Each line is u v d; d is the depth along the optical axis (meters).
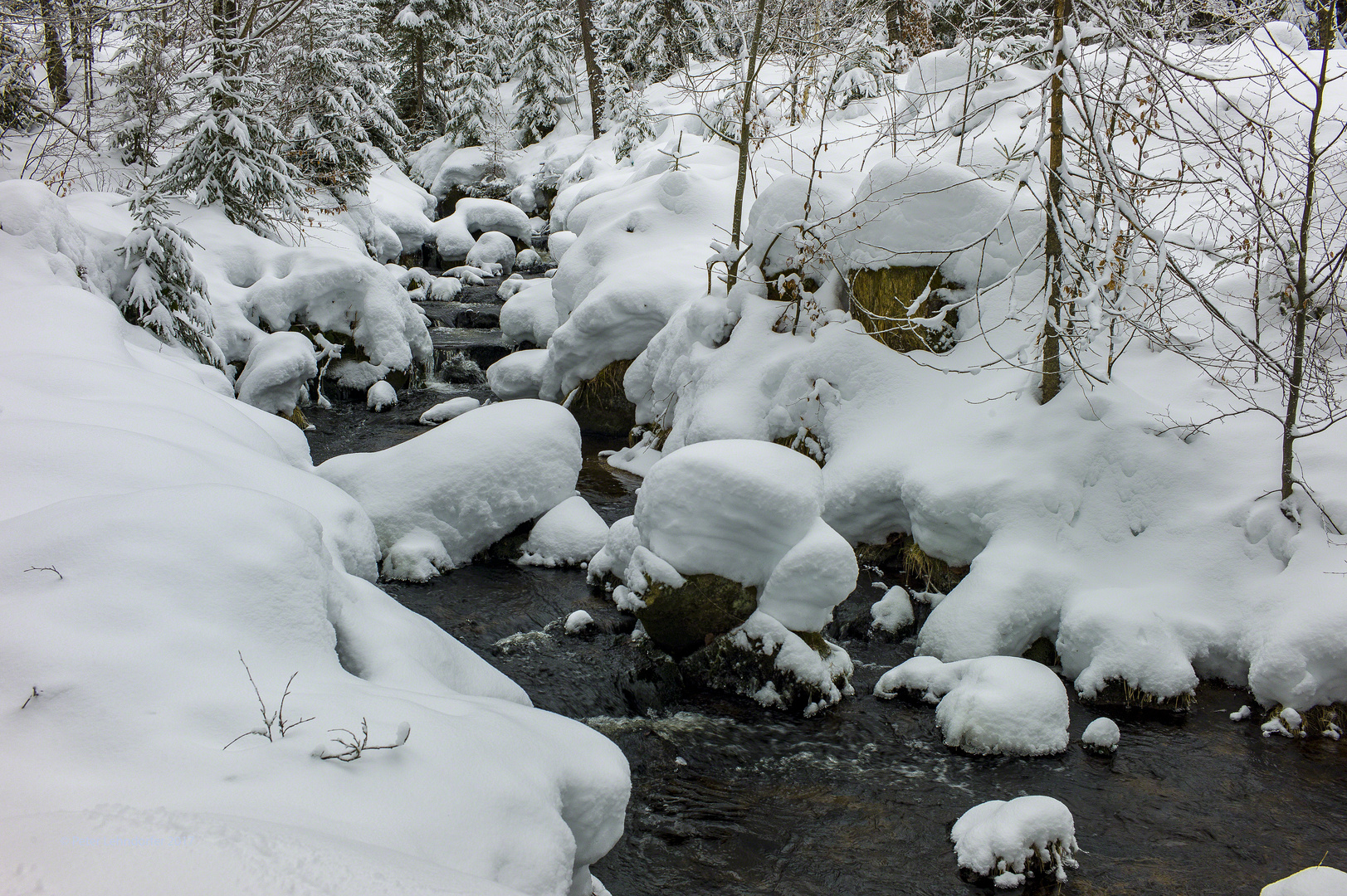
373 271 14.76
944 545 7.77
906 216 9.23
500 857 2.90
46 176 16.00
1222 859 4.79
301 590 4.08
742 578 6.64
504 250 25.98
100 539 3.71
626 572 7.20
